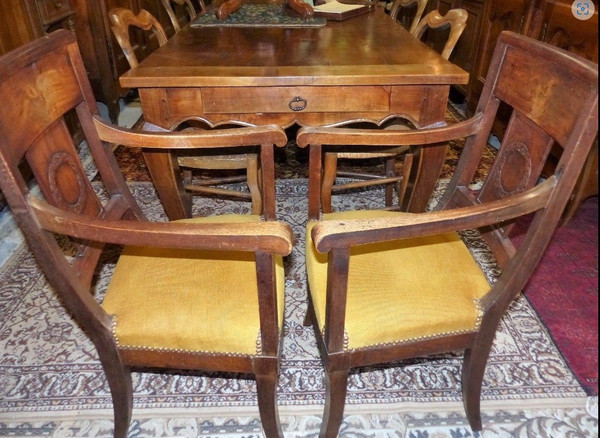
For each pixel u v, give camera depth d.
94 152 1.12
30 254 1.83
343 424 1.20
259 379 0.95
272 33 1.89
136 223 0.77
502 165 1.05
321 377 1.33
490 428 1.18
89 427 1.19
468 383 1.08
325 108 1.47
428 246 1.10
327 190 1.71
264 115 1.48
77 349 1.41
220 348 0.91
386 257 1.06
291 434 1.18
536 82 0.92
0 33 1.89
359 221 0.78
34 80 0.87
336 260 0.79
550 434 1.17
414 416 1.22
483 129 1.12
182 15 3.73
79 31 2.62
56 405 1.25
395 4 2.46
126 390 1.03
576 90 0.80
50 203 0.91
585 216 2.03
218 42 1.75
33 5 2.12
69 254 1.75
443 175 2.35
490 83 1.08
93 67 2.73
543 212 0.85
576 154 0.79
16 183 0.75
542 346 1.41
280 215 2.04
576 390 1.28
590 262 1.75
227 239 0.75
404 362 1.37
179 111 1.47
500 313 0.96
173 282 0.99
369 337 0.91
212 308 0.93
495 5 2.55
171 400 1.26
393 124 1.79
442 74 1.39
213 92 1.43
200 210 2.12
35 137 0.86
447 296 0.97
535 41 0.94
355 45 1.71
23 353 1.40
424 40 3.92
